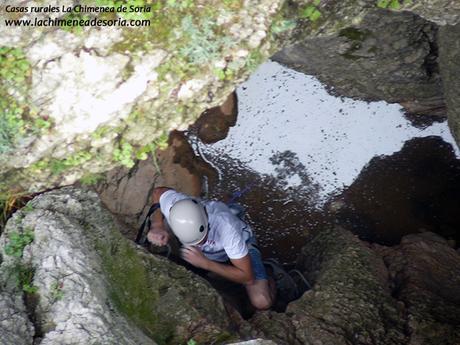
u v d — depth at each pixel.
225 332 4.23
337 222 6.44
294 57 6.25
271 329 4.52
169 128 4.04
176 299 4.31
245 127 6.49
